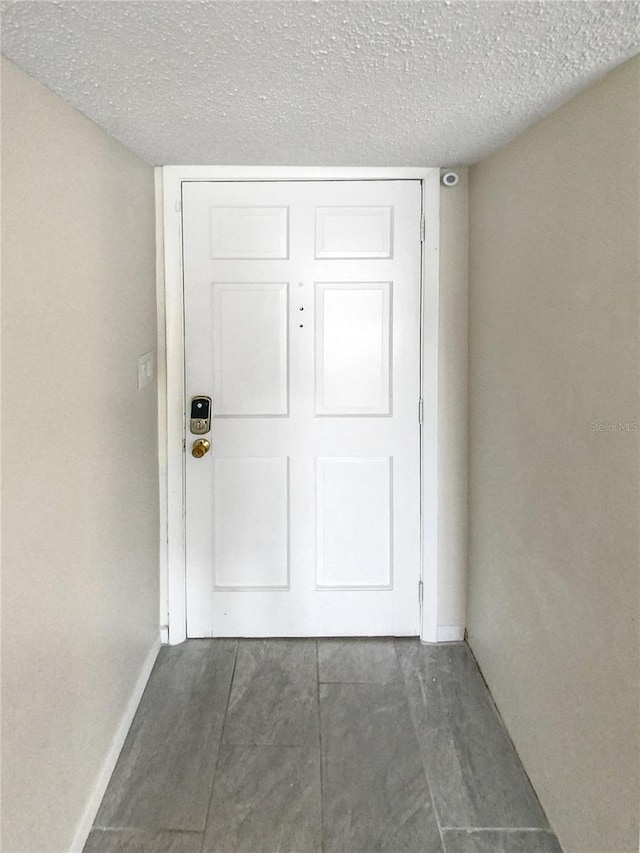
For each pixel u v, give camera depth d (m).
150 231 2.28
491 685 2.21
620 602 1.30
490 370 2.15
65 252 1.48
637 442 1.23
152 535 2.37
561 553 1.58
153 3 1.02
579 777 1.49
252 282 2.42
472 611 2.46
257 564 2.54
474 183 2.29
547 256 1.64
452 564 2.54
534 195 1.73
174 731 2.04
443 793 1.79
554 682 1.64
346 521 2.53
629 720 1.27
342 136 1.86
